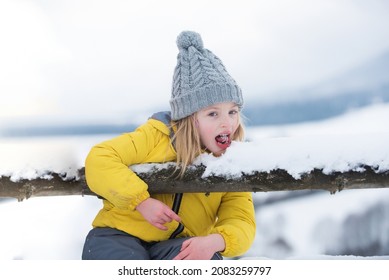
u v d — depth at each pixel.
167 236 2.12
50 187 2.14
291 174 1.98
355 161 1.95
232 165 2.01
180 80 2.18
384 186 1.97
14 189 2.13
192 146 2.08
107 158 1.99
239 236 2.06
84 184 2.13
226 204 2.25
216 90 2.12
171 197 2.15
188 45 2.25
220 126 2.13
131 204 1.99
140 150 2.07
